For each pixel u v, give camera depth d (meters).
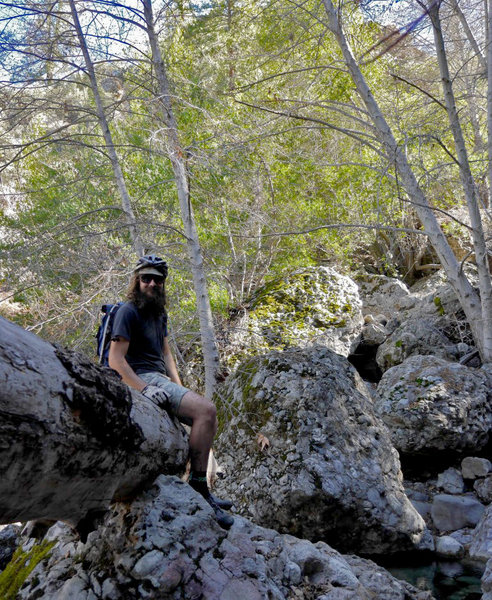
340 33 9.41
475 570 4.82
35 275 8.55
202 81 11.09
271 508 5.18
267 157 11.17
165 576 2.85
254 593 2.95
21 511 2.40
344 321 10.38
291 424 5.51
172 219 10.38
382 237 15.25
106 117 9.24
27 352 2.25
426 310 11.45
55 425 2.26
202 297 8.41
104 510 2.90
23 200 12.70
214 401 6.53
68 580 3.02
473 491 6.46
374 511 5.07
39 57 8.21
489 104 9.43
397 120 10.28
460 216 13.65
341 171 12.46
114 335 3.26
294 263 12.22
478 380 7.45
